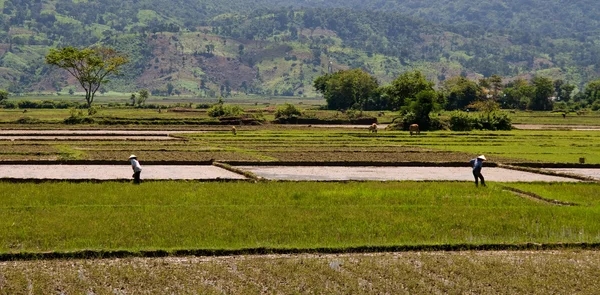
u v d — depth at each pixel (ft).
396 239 123.65
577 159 273.95
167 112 642.22
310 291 95.50
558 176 219.82
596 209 153.28
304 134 400.06
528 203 161.89
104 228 124.88
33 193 159.53
